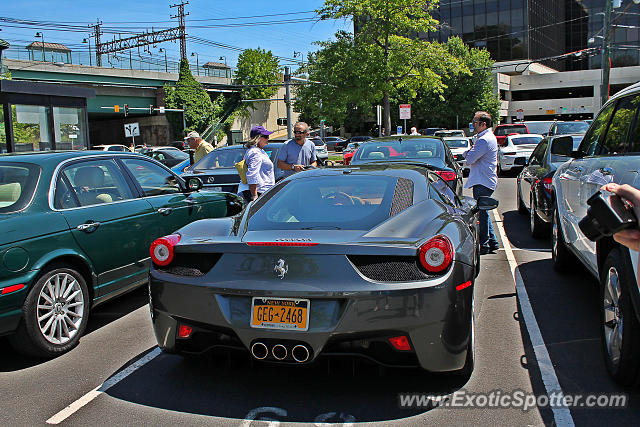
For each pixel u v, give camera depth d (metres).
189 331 3.25
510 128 27.83
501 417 2.97
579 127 16.73
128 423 3.03
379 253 2.96
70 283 4.23
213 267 3.20
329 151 50.09
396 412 3.06
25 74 42.00
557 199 5.62
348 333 2.93
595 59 73.69
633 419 2.91
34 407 3.26
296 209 3.68
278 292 3.00
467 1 62.06
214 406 3.21
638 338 2.93
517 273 6.04
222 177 9.07
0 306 3.65
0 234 3.74
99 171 4.95
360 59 24.34
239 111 60.84
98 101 49.03
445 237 3.04
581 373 3.49
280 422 2.99
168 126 54.41
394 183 3.92
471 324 3.24
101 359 4.01
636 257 2.80
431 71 25.22
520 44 61.06
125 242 4.86
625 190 1.79
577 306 4.82
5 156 4.64
